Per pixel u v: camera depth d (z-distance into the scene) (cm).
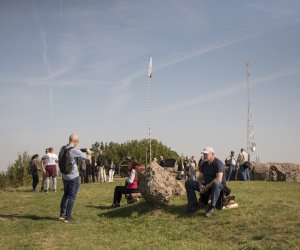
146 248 1016
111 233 1205
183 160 3591
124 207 1489
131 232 1205
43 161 2348
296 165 3073
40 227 1284
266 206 1298
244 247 957
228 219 1199
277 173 3030
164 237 1132
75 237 1159
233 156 2995
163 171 1544
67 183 1369
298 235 1012
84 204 1733
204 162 1327
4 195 2150
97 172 3158
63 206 1385
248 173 3003
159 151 5425
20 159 3431
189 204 1320
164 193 1378
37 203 1811
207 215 1246
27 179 3297
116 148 5238
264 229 1088
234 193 1775
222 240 1066
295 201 1455
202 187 1299
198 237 1109
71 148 1368
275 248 943
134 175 1608
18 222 1362
